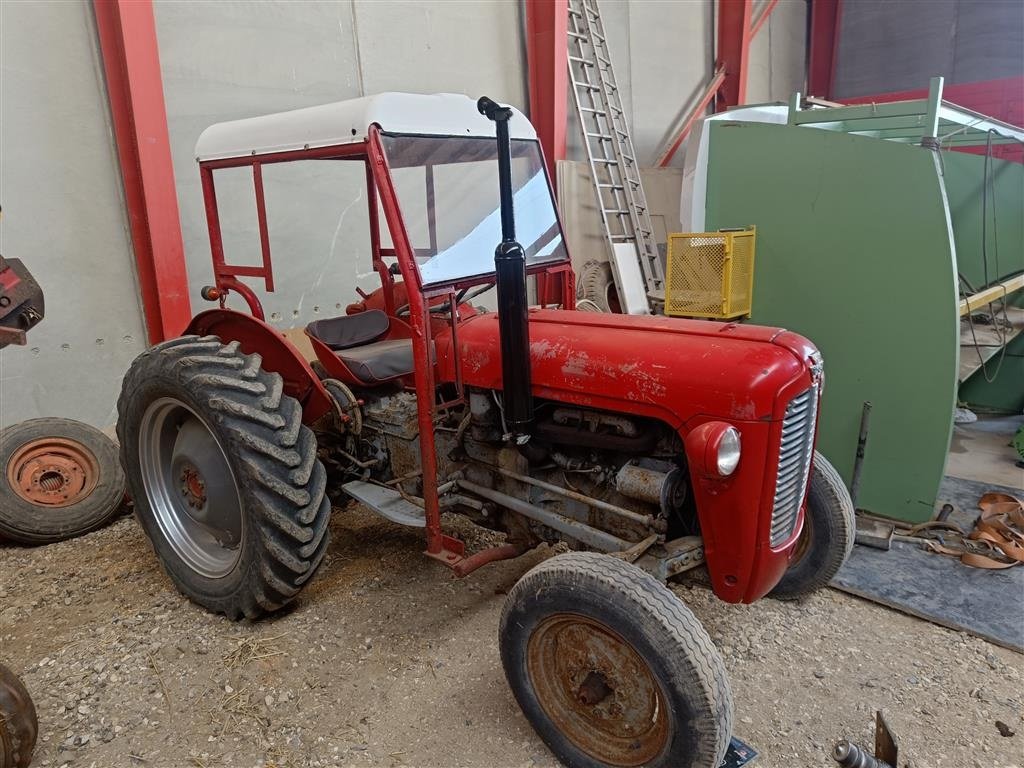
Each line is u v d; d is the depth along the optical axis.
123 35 3.47
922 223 2.75
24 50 3.34
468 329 2.24
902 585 2.61
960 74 8.61
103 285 3.72
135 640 2.29
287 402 2.28
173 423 2.55
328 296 4.69
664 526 1.86
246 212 4.21
